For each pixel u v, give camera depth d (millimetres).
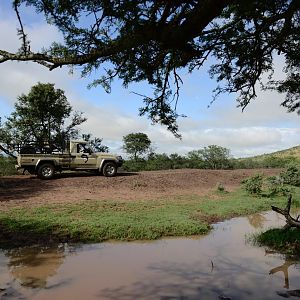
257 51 6070
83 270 8805
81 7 4348
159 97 6043
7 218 13070
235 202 19219
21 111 32500
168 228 12945
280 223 15258
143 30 4320
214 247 11141
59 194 18781
